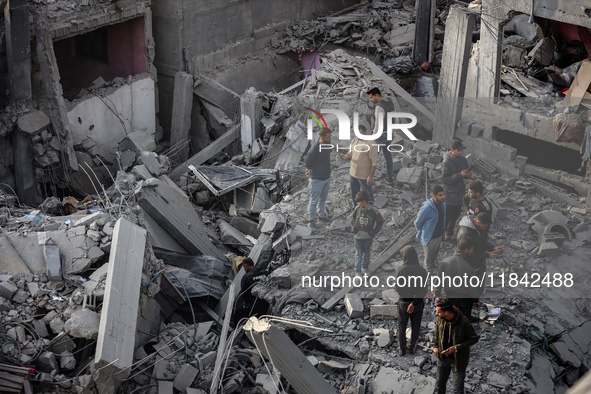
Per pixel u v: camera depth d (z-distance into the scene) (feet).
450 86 39.34
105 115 54.60
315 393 22.00
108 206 36.76
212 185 46.88
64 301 27.89
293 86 59.16
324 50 66.23
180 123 58.80
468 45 39.01
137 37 56.59
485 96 37.88
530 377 25.49
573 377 26.66
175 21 56.13
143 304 30.25
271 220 36.50
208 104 59.11
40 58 47.37
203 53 59.57
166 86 60.18
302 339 29.48
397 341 27.25
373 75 51.03
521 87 46.29
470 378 25.32
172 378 27.94
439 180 30.53
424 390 24.58
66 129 48.80
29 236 30.37
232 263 39.27
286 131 51.57
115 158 55.93
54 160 48.37
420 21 58.80
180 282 34.19
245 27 63.10
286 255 33.40
